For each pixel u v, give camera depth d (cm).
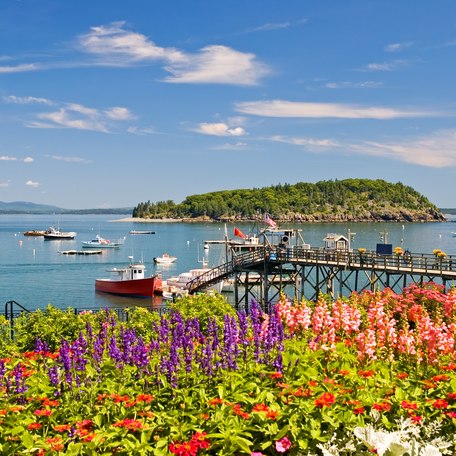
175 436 793
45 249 14038
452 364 1080
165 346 1159
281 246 5150
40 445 775
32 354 1225
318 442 759
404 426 762
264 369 1036
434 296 2325
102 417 871
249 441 768
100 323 1656
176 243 16612
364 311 1791
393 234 19000
